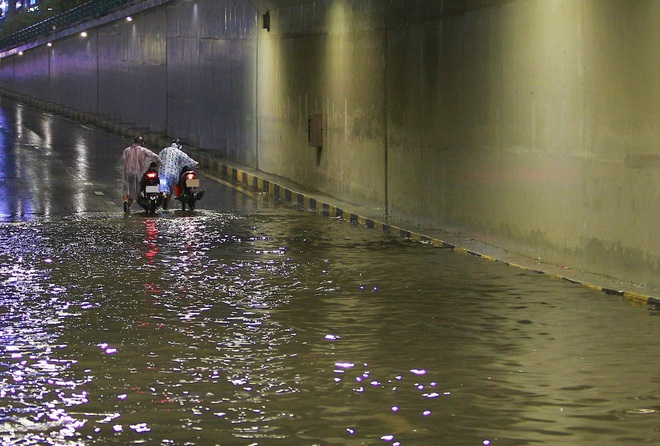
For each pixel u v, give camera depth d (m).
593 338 14.59
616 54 18.77
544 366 13.02
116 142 59.06
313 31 35.94
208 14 50.22
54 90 98.62
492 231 23.97
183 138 55.66
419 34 27.64
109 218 30.69
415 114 28.08
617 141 18.84
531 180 22.09
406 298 17.75
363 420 10.73
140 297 17.78
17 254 22.95
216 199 36.34
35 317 16.05
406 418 10.80
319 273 20.45
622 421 10.70
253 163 43.69
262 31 41.84
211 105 50.12
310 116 35.75
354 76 32.31
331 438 10.14
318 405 11.27
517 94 22.56
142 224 29.11
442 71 26.33
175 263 21.70
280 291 18.41
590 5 19.55
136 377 12.45
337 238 26.16
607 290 18.16
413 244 25.00
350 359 13.40
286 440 10.08
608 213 19.23
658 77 17.58
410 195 28.50
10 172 43.19
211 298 17.72
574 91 20.22
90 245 24.55
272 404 11.32
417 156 28.00
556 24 20.81
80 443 9.98
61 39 95.00
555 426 10.53
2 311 16.52
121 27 71.25
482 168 24.38
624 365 13.05
